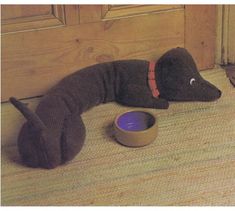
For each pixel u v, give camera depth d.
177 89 1.85
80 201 1.51
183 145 1.70
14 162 1.65
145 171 1.60
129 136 1.67
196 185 1.55
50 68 1.94
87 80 1.85
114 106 1.90
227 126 1.77
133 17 1.92
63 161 1.62
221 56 2.08
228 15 1.99
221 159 1.63
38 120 1.59
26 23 1.83
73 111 1.78
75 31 1.89
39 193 1.54
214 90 1.89
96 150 1.69
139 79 1.87
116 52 1.98
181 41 2.02
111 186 1.56
